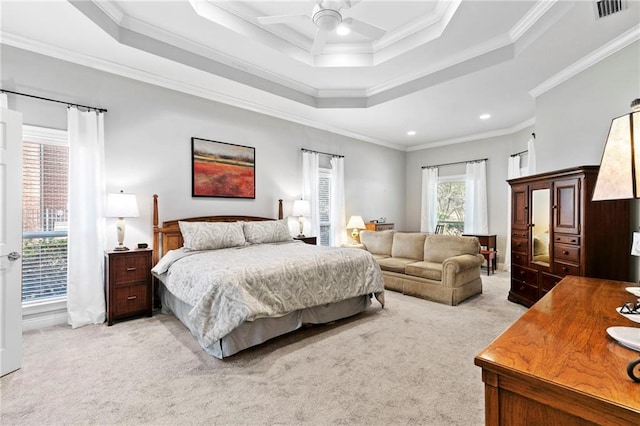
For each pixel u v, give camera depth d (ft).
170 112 13.16
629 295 5.31
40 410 5.95
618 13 8.30
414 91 13.92
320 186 19.52
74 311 10.39
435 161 23.75
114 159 11.73
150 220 12.60
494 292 14.71
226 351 7.86
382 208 23.52
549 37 9.59
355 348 8.69
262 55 12.34
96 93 11.32
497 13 9.60
